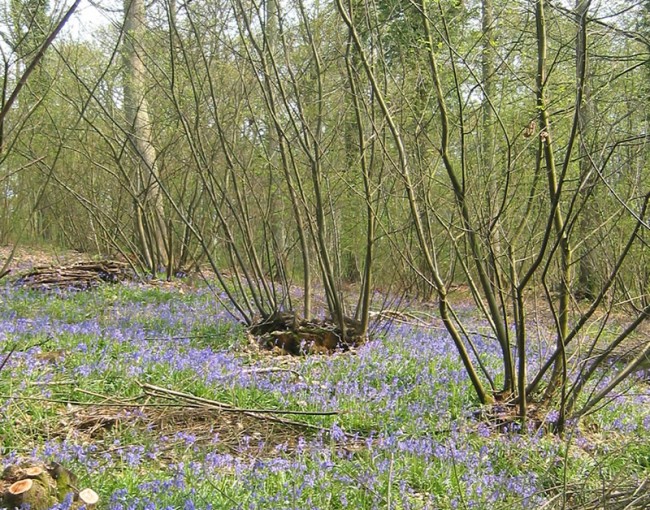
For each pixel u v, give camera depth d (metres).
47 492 4.57
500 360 9.65
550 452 6.32
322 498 5.16
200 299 13.52
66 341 9.11
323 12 10.82
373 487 5.33
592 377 8.70
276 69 10.02
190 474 5.30
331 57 11.26
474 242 7.46
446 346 10.30
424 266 15.23
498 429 7.06
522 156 8.21
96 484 5.07
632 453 6.50
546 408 7.36
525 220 7.92
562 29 8.04
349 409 7.19
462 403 7.59
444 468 5.76
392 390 7.93
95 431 6.43
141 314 11.76
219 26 12.45
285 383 7.87
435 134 10.32
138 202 15.13
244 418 6.92
